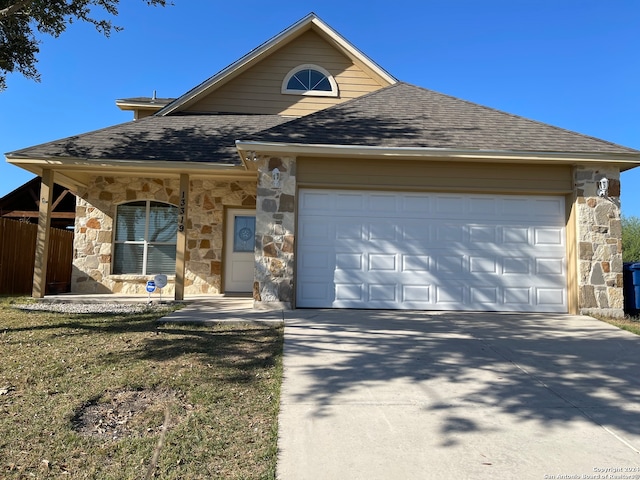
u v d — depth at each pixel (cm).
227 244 1185
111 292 1136
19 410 370
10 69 967
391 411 388
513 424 368
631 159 848
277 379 457
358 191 888
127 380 438
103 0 878
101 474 283
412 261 880
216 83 1269
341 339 617
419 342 611
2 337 594
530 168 888
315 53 1310
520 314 854
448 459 312
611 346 606
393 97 1070
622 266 872
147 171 962
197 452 312
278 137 852
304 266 873
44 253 948
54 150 948
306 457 312
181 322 696
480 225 891
